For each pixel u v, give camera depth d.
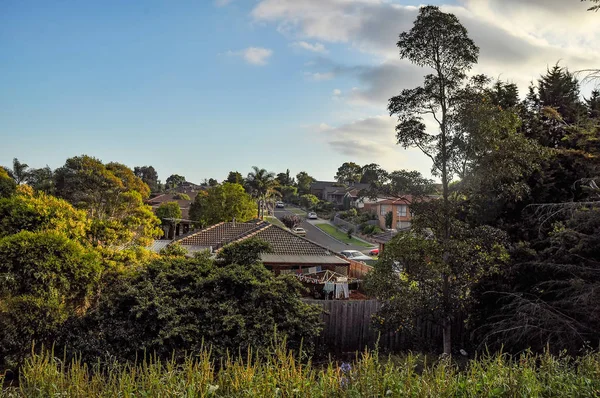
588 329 8.98
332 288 20.41
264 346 9.96
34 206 13.02
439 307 9.66
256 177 67.31
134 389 4.96
